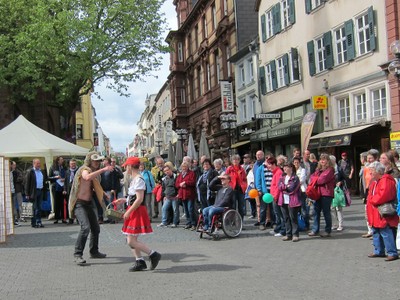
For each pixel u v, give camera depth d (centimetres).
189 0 4759
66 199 1558
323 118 2245
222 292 629
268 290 630
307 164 1254
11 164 1636
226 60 3566
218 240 1100
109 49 2583
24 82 2791
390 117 1805
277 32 2677
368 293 599
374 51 1892
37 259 915
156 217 1695
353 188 2058
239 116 3328
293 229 1045
